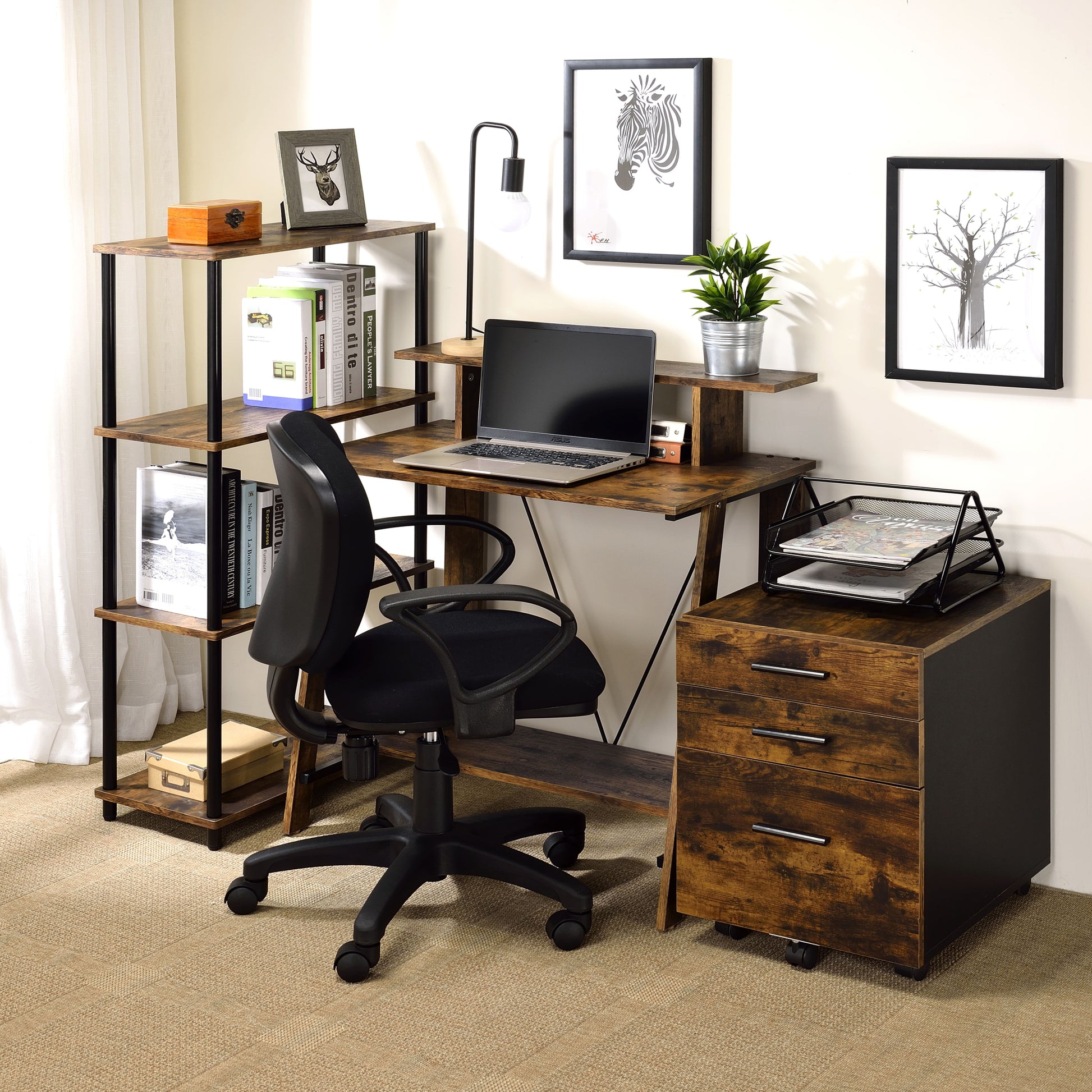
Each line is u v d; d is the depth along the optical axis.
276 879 3.08
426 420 3.60
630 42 3.20
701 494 2.82
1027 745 2.91
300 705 3.04
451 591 2.56
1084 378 2.85
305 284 3.38
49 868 3.12
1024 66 2.80
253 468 3.88
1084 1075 2.38
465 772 3.19
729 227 3.17
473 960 2.74
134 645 3.81
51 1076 2.37
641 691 3.48
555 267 3.38
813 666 2.56
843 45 2.97
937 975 2.69
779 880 2.68
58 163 3.46
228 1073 2.38
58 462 3.57
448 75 3.43
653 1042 2.47
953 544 2.70
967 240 2.89
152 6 3.64
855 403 3.09
